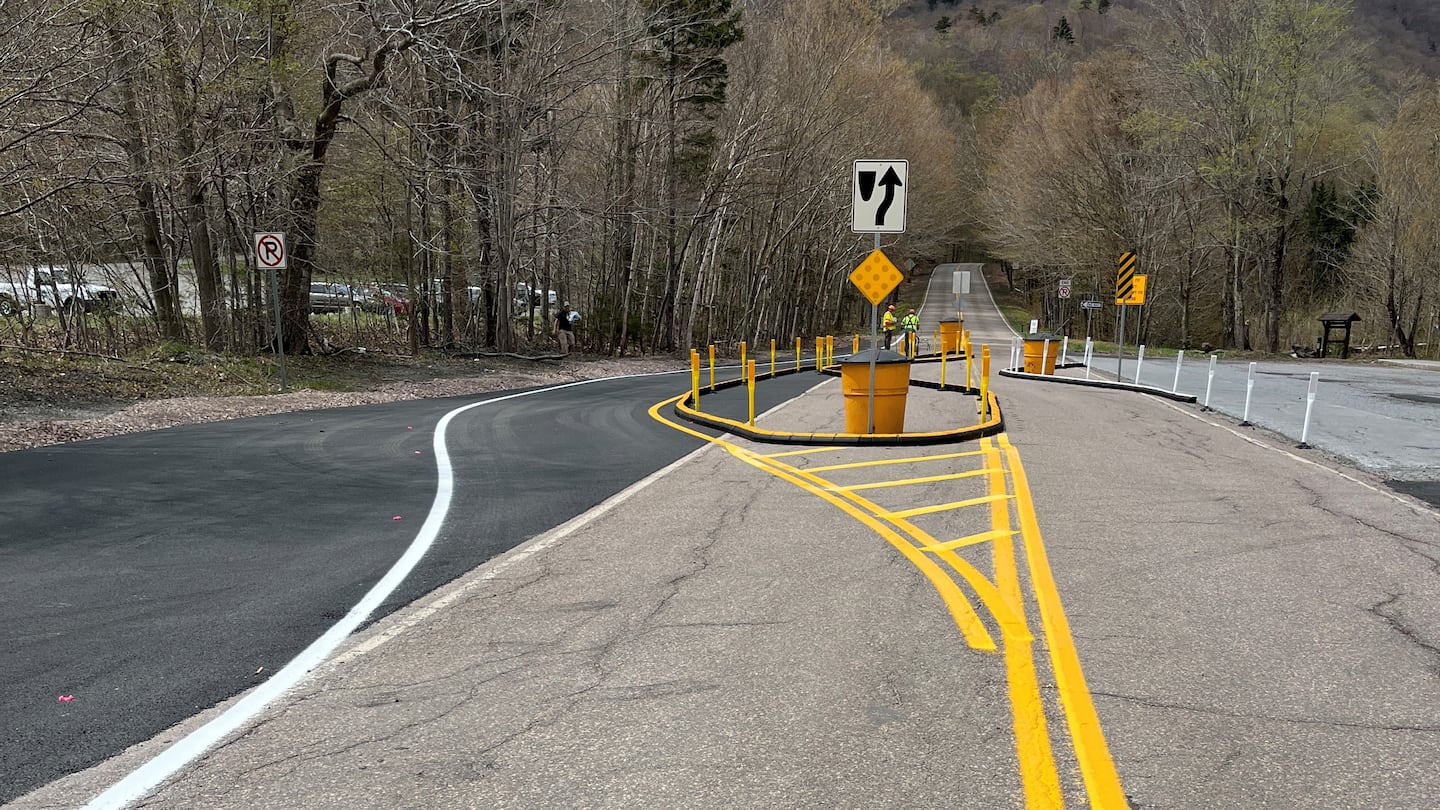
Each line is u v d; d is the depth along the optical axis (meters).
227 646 4.20
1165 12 39.88
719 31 29.69
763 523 6.71
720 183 32.00
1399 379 23.91
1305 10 36.59
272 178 17.50
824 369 25.58
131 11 13.44
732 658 4.07
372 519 6.77
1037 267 61.28
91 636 4.31
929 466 9.25
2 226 16.17
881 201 10.96
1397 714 3.54
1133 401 16.48
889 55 50.09
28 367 13.67
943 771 3.06
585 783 2.99
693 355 14.48
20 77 12.87
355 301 35.22
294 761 3.14
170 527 6.42
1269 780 3.04
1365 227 48.09
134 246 20.14
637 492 7.91
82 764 3.11
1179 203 45.84
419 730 3.38
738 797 2.90
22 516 6.69
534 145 26.41
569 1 24.06
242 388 15.43
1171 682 3.81
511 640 4.30
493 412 14.14
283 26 16.97
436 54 18.39
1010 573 5.38
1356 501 7.53
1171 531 6.45
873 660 4.03
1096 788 2.96
